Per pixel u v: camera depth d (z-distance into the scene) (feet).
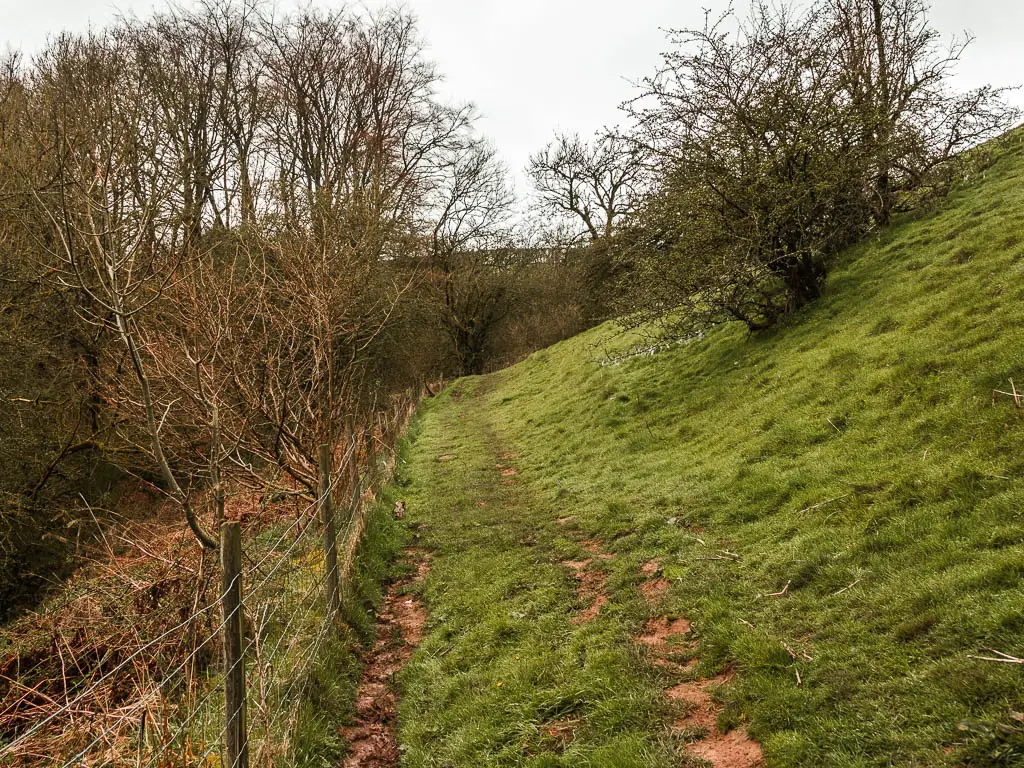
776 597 19.30
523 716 17.03
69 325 49.14
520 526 33.24
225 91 81.15
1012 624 13.78
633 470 36.81
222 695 17.29
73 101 45.62
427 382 118.01
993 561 15.85
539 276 140.77
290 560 24.38
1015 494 18.15
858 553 19.51
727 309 46.93
